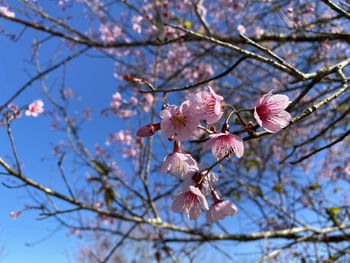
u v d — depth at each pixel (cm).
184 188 21
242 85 64
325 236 54
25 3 53
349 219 51
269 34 51
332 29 46
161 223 56
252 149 61
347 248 51
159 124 20
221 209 22
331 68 24
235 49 25
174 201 21
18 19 53
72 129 63
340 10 26
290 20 45
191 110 19
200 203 21
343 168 64
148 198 56
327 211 51
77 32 58
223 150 19
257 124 20
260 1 48
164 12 59
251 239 56
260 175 61
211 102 19
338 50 51
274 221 58
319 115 60
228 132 19
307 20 49
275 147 66
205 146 19
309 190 60
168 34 57
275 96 20
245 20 57
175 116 19
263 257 50
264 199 55
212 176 22
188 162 20
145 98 62
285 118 20
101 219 69
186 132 19
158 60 63
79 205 47
